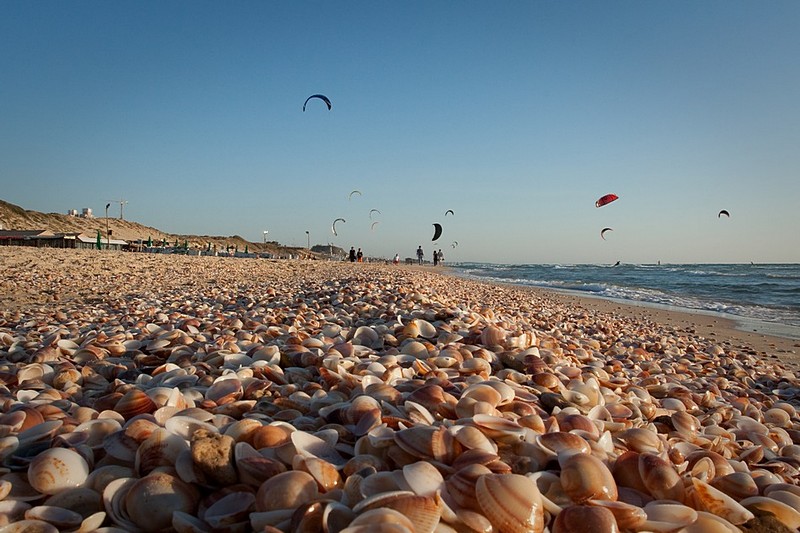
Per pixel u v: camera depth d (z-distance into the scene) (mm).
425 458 2443
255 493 2203
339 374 3896
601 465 2420
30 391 3564
